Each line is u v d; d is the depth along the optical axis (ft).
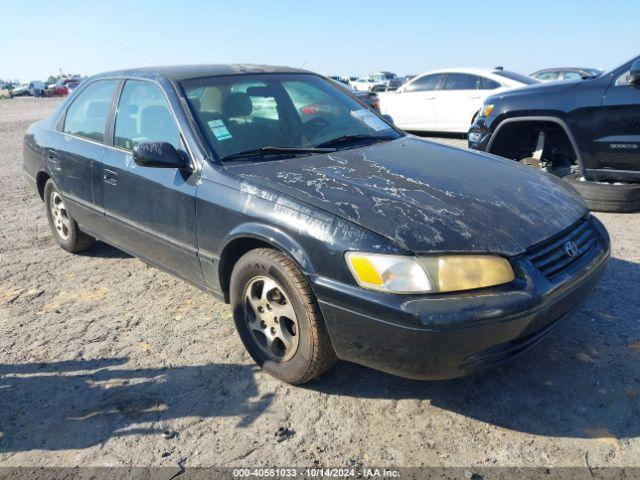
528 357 9.80
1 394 9.52
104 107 13.39
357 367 9.85
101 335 11.43
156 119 11.51
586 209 9.91
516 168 10.73
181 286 13.76
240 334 9.93
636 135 16.35
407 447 7.86
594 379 9.11
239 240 9.39
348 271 7.79
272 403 8.97
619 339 10.22
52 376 10.00
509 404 8.64
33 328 11.85
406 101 39.70
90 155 13.19
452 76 37.27
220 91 11.60
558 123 17.87
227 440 8.18
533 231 8.23
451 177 9.54
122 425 8.61
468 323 7.21
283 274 8.56
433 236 7.64
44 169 15.42
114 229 12.94
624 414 8.25
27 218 20.38
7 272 15.07
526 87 19.54
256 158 10.36
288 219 8.50
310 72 13.92
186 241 10.57
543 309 7.72
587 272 8.66
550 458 7.49
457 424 8.27
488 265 7.54
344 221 8.01
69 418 8.82
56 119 15.44
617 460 7.38
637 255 14.12
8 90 164.45
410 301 7.36
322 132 11.82
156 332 11.46
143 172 11.35
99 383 9.72
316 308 8.38
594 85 17.10
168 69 12.46
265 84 12.32
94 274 14.75
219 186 9.68
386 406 8.77
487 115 19.89
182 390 9.42
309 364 8.71
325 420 8.51
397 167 9.90
